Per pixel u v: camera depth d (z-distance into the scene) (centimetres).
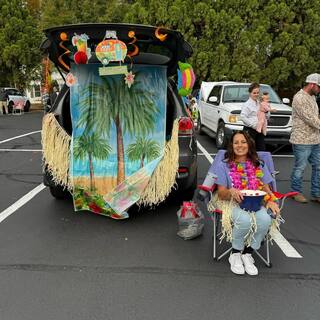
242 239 378
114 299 328
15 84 2783
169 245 438
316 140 583
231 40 1920
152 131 536
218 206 388
